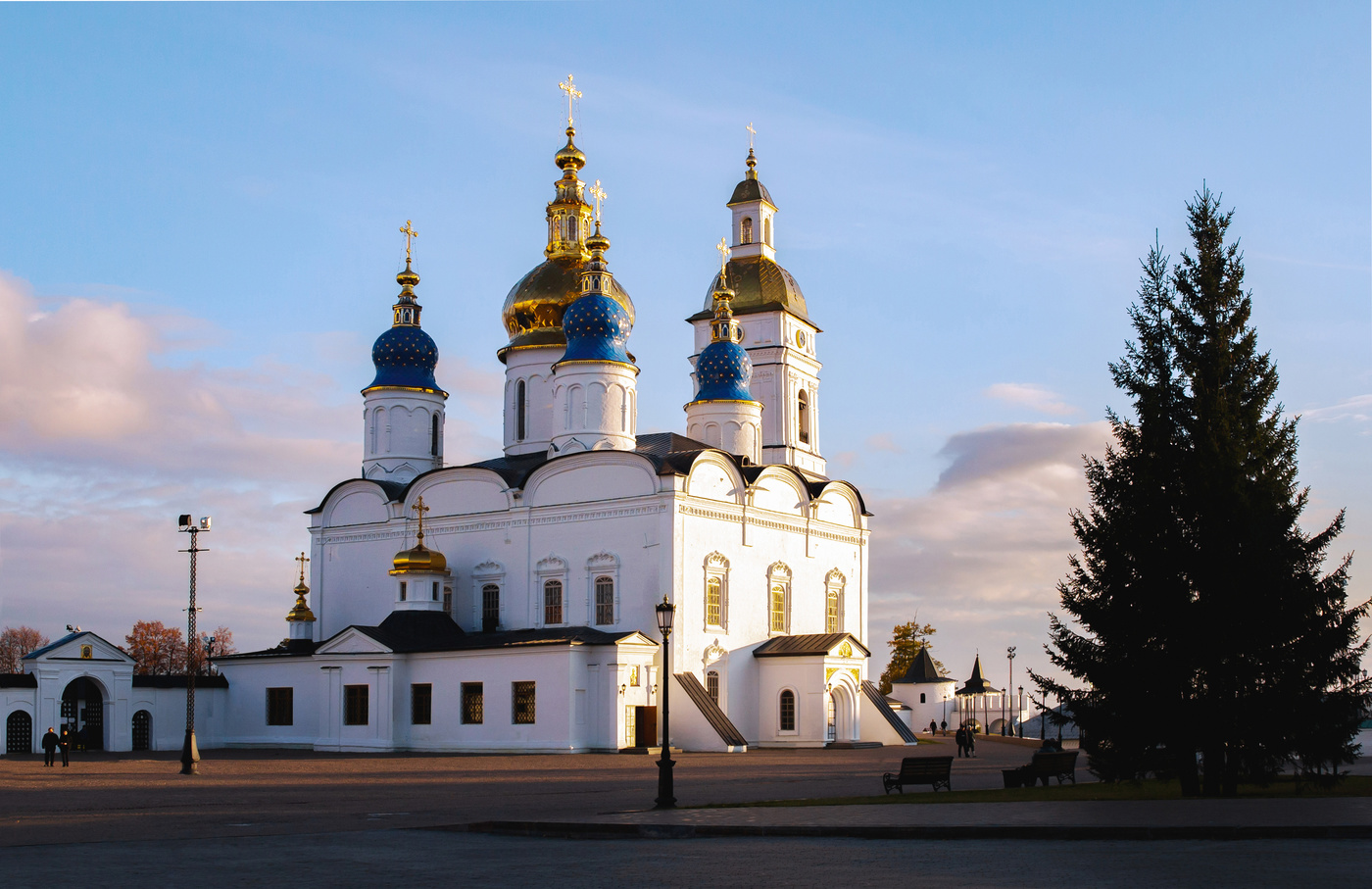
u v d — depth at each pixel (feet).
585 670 209.05
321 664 229.86
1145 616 115.44
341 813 107.76
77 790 134.72
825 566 255.91
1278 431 119.85
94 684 233.55
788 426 280.92
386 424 263.70
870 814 95.91
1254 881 63.05
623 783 140.15
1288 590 112.16
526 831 92.32
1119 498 118.52
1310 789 119.14
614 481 227.20
